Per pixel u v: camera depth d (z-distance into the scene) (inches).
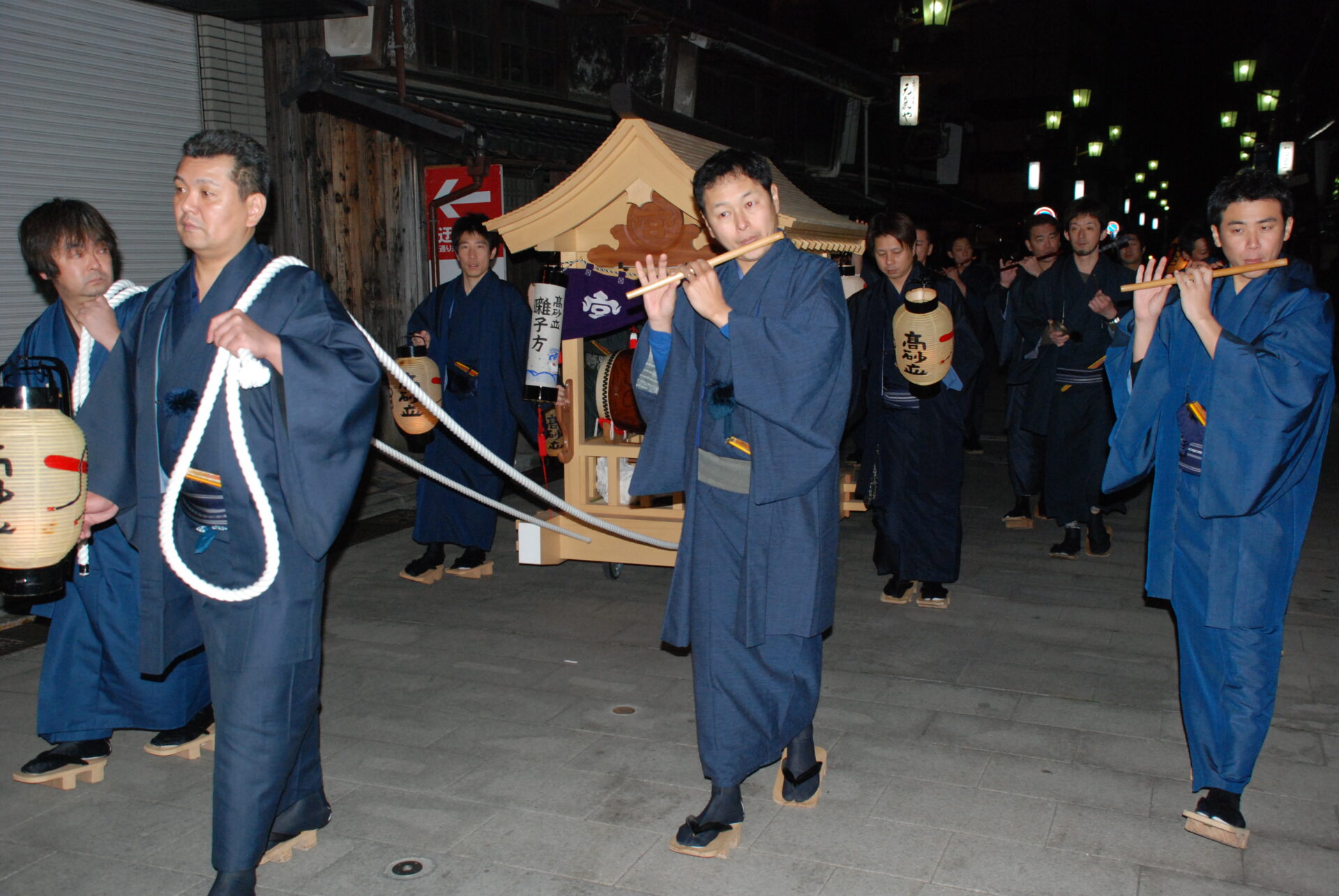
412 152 348.5
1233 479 112.4
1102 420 236.8
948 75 1040.2
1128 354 128.2
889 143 735.1
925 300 181.2
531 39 421.1
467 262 221.0
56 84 253.6
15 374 125.3
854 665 178.2
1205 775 121.8
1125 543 260.4
